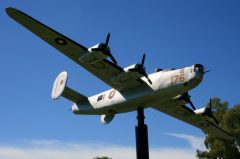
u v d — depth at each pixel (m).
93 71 16.62
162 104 18.69
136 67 15.66
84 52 15.38
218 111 33.53
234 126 31.72
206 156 32.03
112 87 17.45
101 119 19.44
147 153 16.56
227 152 30.86
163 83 16.16
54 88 18.88
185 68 15.88
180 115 20.30
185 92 16.33
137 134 16.84
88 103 19.64
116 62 15.13
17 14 14.16
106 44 14.92
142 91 16.70
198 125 21.61
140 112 17.22
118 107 17.83
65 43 15.20
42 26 14.58
